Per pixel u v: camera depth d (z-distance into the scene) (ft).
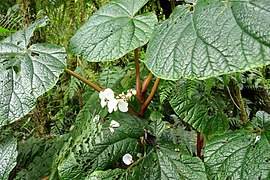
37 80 1.96
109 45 1.99
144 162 2.04
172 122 3.17
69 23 3.18
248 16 1.50
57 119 3.44
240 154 1.94
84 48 2.06
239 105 2.65
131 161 2.05
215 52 1.50
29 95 1.93
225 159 1.95
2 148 2.44
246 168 1.88
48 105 3.37
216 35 1.53
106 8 2.21
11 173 2.81
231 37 1.49
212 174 1.94
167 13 2.98
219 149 2.00
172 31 1.69
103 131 2.09
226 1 1.60
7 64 2.02
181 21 1.70
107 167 2.06
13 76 1.98
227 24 1.53
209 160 1.99
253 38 1.45
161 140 2.18
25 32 2.29
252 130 2.04
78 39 2.13
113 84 2.91
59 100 3.46
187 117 2.27
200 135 2.47
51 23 3.23
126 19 2.10
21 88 1.94
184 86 2.26
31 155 2.82
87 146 1.99
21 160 2.83
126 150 2.07
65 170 2.04
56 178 2.31
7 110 1.89
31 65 2.02
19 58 2.07
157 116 2.28
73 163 2.03
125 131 2.10
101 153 2.04
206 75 1.48
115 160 2.06
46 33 3.28
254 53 1.43
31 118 3.49
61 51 2.10
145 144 2.11
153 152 2.07
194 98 2.28
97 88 2.32
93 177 1.96
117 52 1.95
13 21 3.15
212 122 2.28
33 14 3.29
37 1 3.22
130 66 2.96
